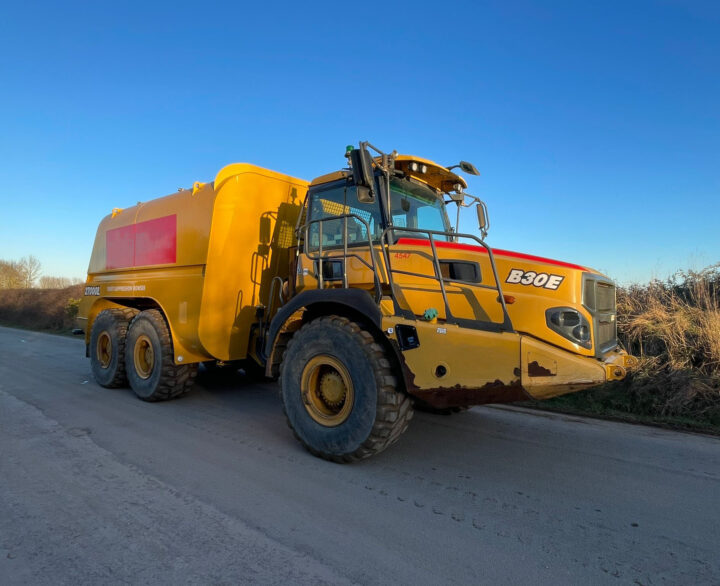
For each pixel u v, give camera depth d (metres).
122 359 7.00
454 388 3.59
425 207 5.10
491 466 4.02
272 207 6.11
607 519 3.06
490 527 2.94
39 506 3.18
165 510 3.13
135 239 7.00
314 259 4.52
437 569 2.47
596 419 5.61
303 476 3.75
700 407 5.68
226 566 2.48
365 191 4.19
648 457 4.27
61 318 20.12
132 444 4.51
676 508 3.23
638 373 6.28
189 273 5.87
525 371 3.37
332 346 4.06
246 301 5.86
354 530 2.88
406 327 3.77
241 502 3.26
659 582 2.37
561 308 3.55
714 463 4.13
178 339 6.00
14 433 4.84
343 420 4.00
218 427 5.16
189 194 6.04
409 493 3.45
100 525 2.92
